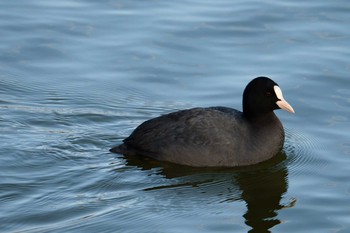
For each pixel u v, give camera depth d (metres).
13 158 15.35
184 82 18.83
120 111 17.72
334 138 16.50
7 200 13.88
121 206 13.82
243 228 13.20
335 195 14.35
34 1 22.62
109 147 16.09
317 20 21.44
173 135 15.48
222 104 17.88
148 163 15.42
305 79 18.73
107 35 20.83
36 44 20.42
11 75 19.16
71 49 20.25
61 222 13.24
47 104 17.94
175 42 20.48
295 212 13.78
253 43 20.41
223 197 14.36
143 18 21.69
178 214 13.64
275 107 15.80
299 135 16.75
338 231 13.07
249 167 15.53
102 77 19.12
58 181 14.61
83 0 22.64
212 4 22.45
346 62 19.36
